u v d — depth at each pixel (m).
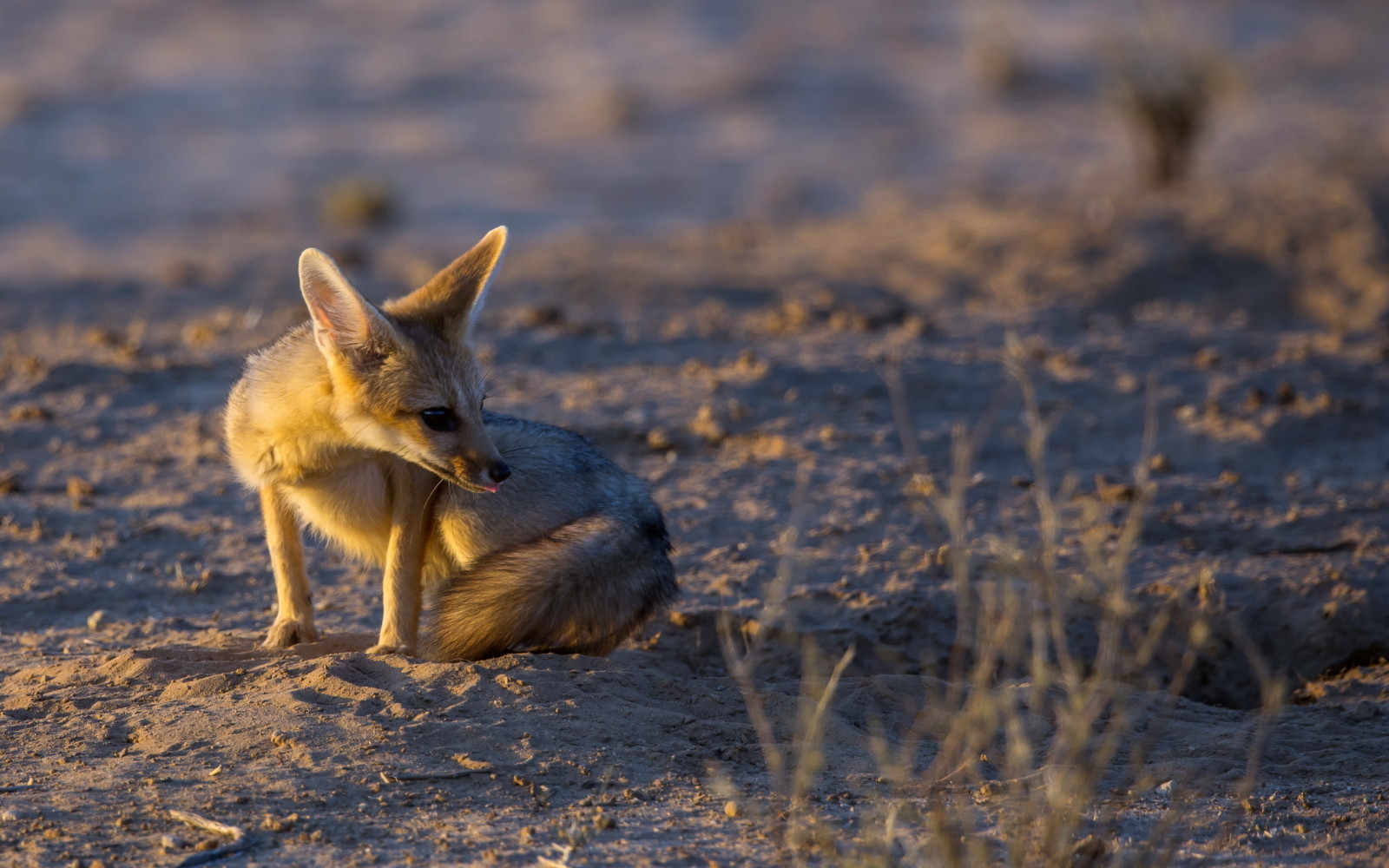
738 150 46.53
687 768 7.16
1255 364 16.62
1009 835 6.17
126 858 5.77
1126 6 70.75
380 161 44.62
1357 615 10.20
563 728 7.39
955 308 20.91
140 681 8.03
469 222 36.69
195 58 60.19
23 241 33.12
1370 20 68.19
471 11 71.19
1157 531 11.76
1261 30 66.00
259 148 46.00
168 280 24.98
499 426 9.08
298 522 9.17
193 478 12.80
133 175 41.78
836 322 18.73
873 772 7.19
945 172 42.56
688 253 27.59
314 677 7.86
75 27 66.12
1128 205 25.86
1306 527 11.90
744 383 15.41
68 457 13.24
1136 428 14.54
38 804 6.31
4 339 18.61
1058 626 6.52
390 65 59.66
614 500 8.99
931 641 9.86
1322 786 7.38
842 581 10.55
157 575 10.72
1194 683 9.91
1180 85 28.44
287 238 33.41
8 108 49.66
